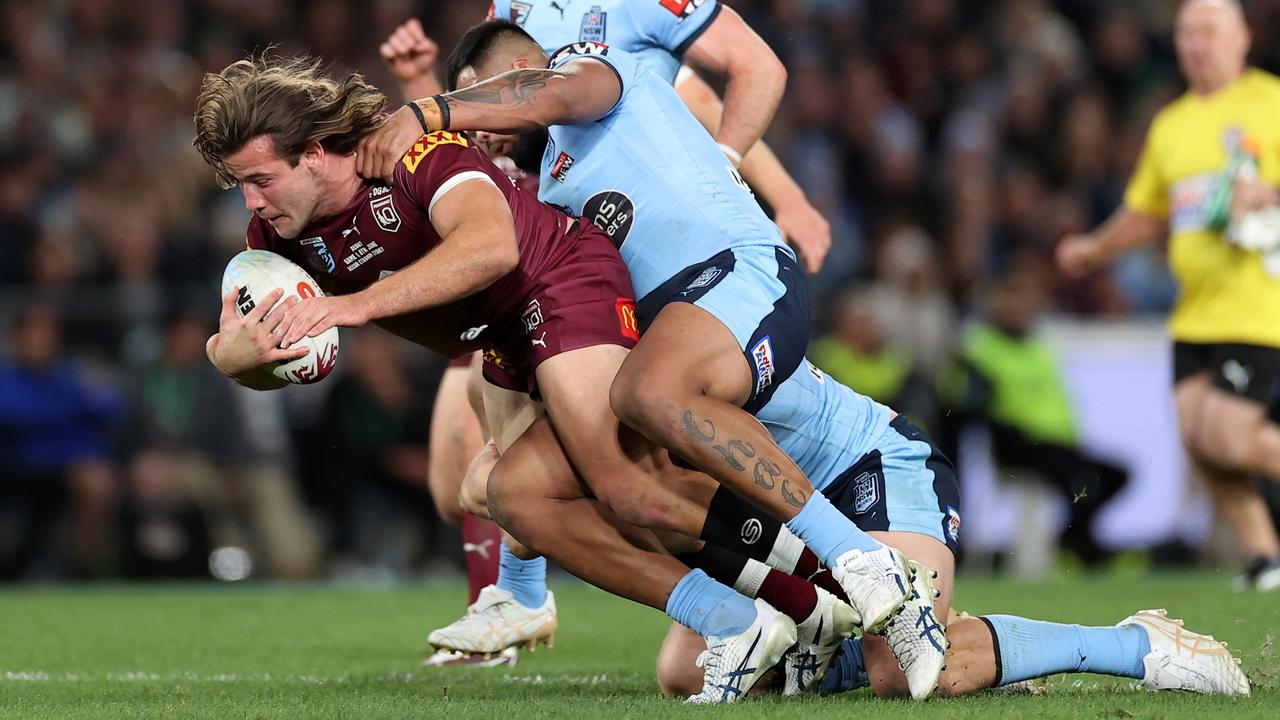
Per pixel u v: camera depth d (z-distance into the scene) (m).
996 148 52.16
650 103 15.70
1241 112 29.06
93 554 36.19
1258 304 28.52
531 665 19.05
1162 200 30.38
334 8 50.50
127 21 49.16
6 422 35.81
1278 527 34.75
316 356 14.12
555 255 14.98
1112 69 56.03
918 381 39.09
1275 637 17.73
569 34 18.06
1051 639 14.05
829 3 55.09
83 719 13.33
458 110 14.62
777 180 20.47
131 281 38.69
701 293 14.51
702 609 14.20
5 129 44.75
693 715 12.84
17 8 47.72
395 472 37.16
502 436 16.48
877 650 14.52
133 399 36.75
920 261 43.75
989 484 37.53
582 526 14.66
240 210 42.03
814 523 13.66
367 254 14.65
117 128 45.25
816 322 44.06
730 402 14.22
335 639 22.59
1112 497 37.72
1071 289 44.38
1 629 24.05
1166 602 25.41
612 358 14.68
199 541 36.53
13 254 40.12
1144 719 12.48
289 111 13.97
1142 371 38.22
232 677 17.67
